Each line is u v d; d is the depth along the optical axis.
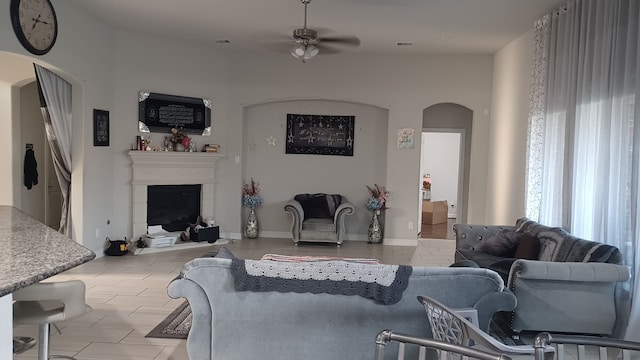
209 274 2.92
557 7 5.36
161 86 7.54
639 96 3.77
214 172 8.19
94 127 6.50
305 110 8.56
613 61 4.18
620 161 4.08
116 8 5.96
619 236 4.07
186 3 5.63
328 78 8.28
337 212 8.00
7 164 6.67
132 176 7.29
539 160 5.75
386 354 2.93
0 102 6.62
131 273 5.96
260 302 2.94
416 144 8.25
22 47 5.03
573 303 3.94
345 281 2.90
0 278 1.86
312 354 2.97
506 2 5.25
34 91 7.38
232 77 8.27
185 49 7.75
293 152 8.59
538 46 5.80
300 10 5.74
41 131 7.54
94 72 6.48
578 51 4.88
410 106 8.23
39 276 1.93
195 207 8.14
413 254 7.61
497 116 7.73
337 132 8.55
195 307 2.96
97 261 6.55
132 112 7.27
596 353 3.79
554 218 5.28
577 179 4.80
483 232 5.88
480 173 8.21
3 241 2.66
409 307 2.92
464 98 8.16
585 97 4.66
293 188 8.65
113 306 4.72
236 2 5.51
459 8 5.52
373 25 6.33
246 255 7.18
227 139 8.30
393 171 8.30
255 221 8.48
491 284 2.92
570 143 4.93
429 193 12.55
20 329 4.05
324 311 2.94
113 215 7.13
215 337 2.96
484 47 7.48
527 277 3.89
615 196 4.17
